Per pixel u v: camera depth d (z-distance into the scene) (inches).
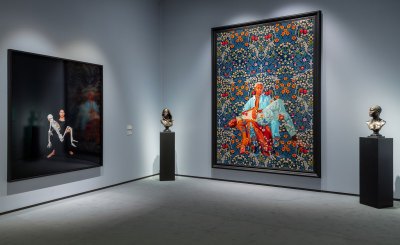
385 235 134.0
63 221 151.0
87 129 201.6
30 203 172.1
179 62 261.0
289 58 213.6
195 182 236.8
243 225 146.2
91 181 207.9
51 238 130.9
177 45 261.6
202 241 128.0
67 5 189.9
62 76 185.5
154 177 256.2
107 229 141.1
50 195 182.4
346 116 198.5
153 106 261.1
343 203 181.0
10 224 146.5
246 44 229.3
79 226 144.6
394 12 185.3
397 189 185.6
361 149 179.3
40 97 173.5
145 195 199.2
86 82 200.7
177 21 261.3
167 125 243.8
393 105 186.2
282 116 216.5
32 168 170.1
